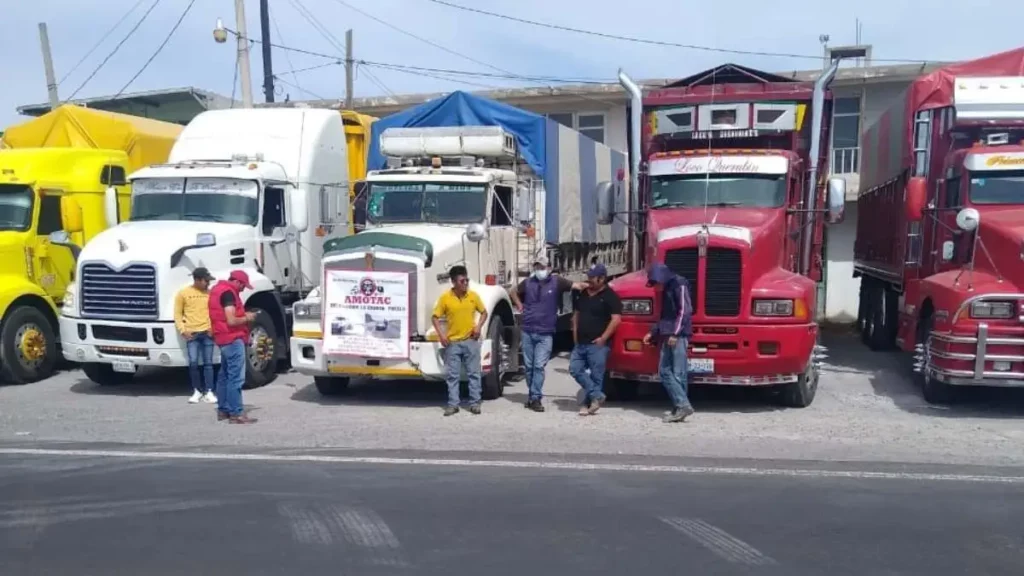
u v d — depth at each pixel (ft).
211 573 17.17
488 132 41.14
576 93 81.15
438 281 35.27
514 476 24.38
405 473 24.71
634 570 17.24
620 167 62.75
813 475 24.56
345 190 47.26
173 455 27.04
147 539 19.15
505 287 40.55
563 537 19.20
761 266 33.88
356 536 19.27
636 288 33.71
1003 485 23.50
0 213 42.73
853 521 20.35
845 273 74.38
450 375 33.45
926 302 36.76
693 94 40.45
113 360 37.93
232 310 32.09
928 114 40.34
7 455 27.09
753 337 32.58
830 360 48.29
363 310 34.32
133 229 39.78
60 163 44.45
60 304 44.04
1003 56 41.75
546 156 44.14
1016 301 31.78
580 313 33.50
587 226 53.01
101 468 25.38
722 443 28.68
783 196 37.47
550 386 40.70
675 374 31.94
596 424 31.76
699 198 38.09
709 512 21.03
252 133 44.78
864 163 58.03
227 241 39.40
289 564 17.62
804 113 39.78
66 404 36.50
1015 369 31.91
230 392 32.24
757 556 18.04
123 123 50.34
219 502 21.88
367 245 34.42
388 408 35.14
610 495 22.45
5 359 41.01
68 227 42.83
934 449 27.71
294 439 29.37
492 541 18.93
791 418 32.71
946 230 37.63
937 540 19.06
